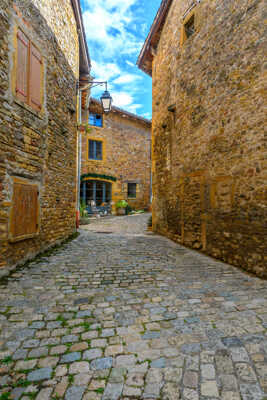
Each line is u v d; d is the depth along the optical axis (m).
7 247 3.61
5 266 3.54
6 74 3.53
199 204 5.55
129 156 15.91
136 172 16.25
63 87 6.14
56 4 5.56
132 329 2.13
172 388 1.46
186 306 2.59
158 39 8.69
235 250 4.27
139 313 2.43
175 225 6.89
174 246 6.14
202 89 5.43
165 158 7.84
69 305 2.60
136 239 7.06
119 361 1.71
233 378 1.54
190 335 2.03
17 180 3.83
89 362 1.69
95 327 2.16
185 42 6.26
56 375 1.57
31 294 2.88
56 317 2.33
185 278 3.55
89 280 3.41
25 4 4.09
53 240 5.54
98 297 2.82
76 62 7.51
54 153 5.52
